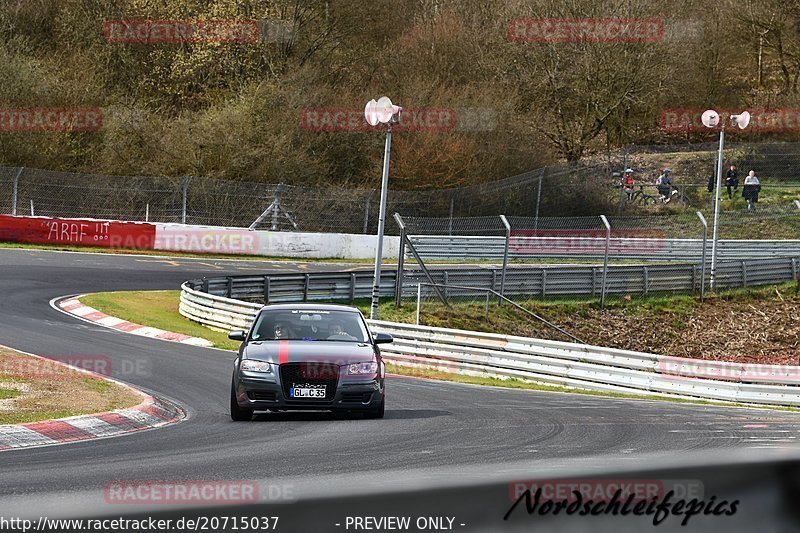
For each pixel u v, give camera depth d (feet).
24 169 443.32
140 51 632.38
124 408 131.03
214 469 88.74
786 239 478.59
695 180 588.91
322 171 550.36
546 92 634.02
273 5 612.70
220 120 542.57
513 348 245.65
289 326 144.46
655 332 350.84
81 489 75.92
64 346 206.39
